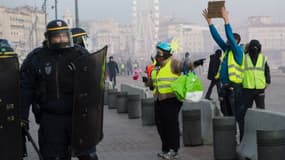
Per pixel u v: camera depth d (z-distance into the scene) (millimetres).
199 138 9758
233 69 8727
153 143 10469
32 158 9109
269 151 6473
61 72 5328
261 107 10023
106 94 20531
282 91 23953
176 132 8664
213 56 16859
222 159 8055
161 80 8648
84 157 5449
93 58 5199
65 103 5332
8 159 5055
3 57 4984
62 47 5352
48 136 5348
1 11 121375
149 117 13203
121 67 60625
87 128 5227
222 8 8586
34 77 5453
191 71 8648
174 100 8625
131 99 15188
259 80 9875
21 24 116250
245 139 8102
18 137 5098
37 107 5508
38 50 5492
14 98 5039
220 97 9320
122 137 11398
